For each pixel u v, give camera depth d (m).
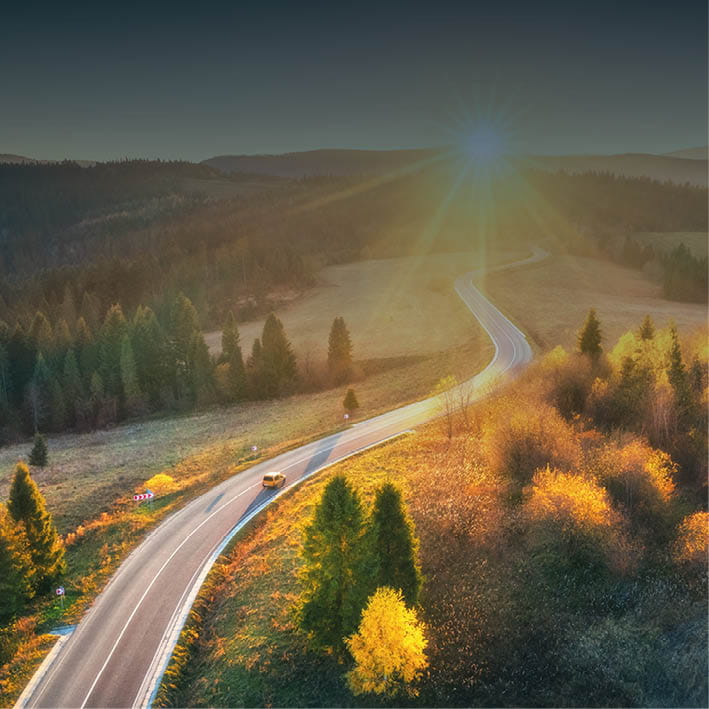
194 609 35.22
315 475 53.41
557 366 63.34
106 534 45.03
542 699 27.81
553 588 34.22
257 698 27.78
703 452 44.34
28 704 27.83
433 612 32.75
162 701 27.97
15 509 36.66
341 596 28.80
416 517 41.12
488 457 48.38
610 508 38.03
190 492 52.38
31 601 36.34
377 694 27.67
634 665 29.22
